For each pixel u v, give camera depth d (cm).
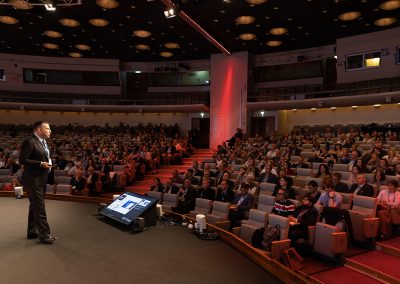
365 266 498
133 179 1313
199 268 402
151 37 1678
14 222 534
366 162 950
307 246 539
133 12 1347
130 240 484
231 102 1919
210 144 1961
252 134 2062
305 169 970
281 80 1934
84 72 2155
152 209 574
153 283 345
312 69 1838
